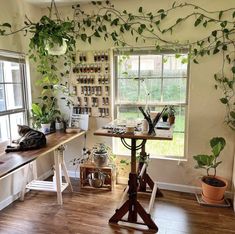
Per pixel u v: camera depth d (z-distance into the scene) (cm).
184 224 235
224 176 287
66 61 324
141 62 308
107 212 256
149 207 241
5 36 259
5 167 193
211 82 276
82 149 341
